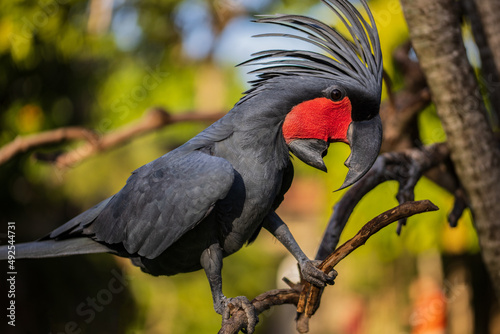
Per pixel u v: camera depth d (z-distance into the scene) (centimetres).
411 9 634
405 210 462
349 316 2108
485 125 656
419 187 1185
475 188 668
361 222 1220
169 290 1474
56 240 572
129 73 1561
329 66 520
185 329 1448
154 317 1435
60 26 1289
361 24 528
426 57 644
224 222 519
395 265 1712
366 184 647
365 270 1808
